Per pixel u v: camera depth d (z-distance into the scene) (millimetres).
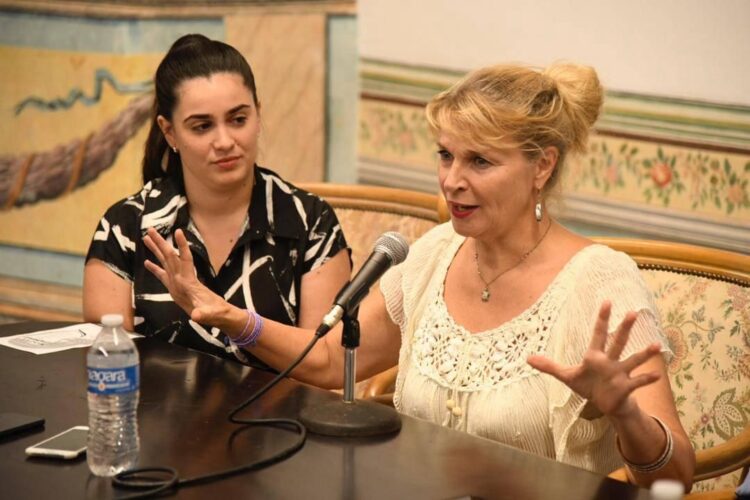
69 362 2789
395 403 2811
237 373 2721
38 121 5391
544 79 2557
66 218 5410
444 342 2713
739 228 3754
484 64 4418
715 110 3768
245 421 2340
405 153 4770
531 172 2562
